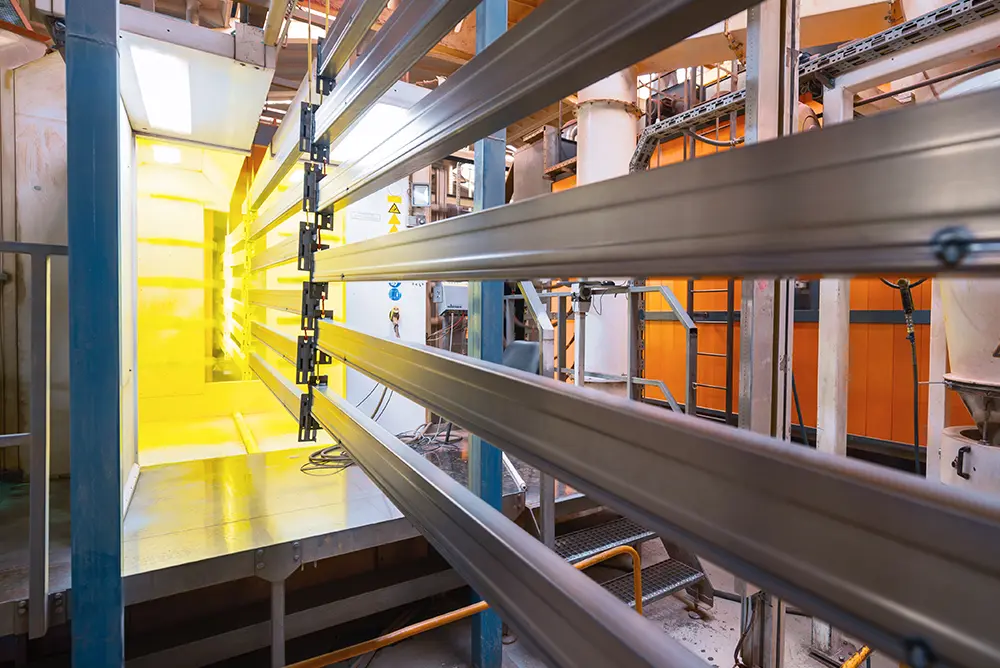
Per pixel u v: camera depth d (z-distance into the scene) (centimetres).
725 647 237
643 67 424
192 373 401
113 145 135
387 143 101
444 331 490
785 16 124
